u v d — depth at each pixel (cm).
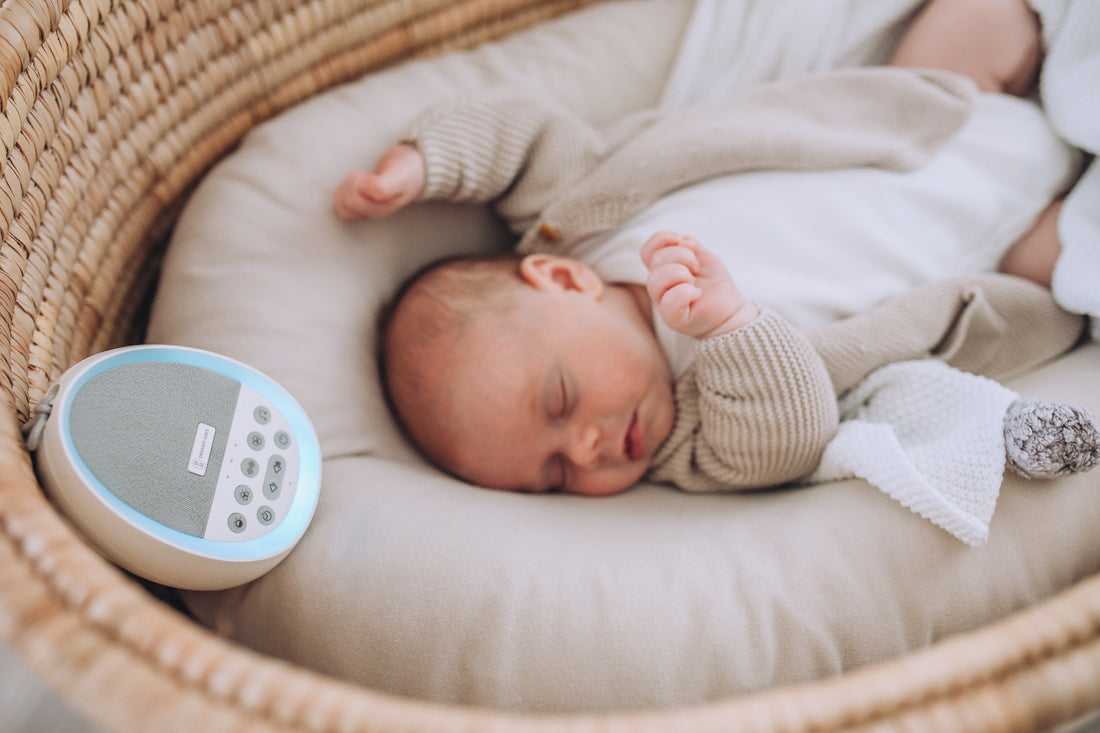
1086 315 91
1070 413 69
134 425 61
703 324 78
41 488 58
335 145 94
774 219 94
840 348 86
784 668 66
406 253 98
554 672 65
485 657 65
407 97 100
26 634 44
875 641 67
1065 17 96
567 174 100
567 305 89
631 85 112
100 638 44
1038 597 70
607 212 97
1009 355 91
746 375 79
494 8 112
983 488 70
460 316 89
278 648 68
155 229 95
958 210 95
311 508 70
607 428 86
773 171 97
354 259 93
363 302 93
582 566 69
